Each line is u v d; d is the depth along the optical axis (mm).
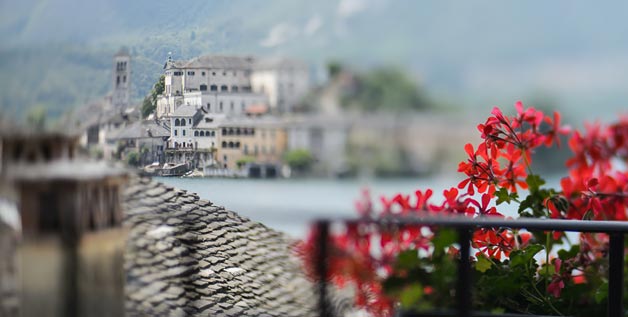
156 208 3027
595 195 4230
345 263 3385
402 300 3484
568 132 4242
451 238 3506
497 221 2889
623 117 5113
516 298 3789
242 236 3482
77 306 2094
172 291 2875
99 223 2158
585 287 3848
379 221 2832
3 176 2094
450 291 3498
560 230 2922
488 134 4207
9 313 2074
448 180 44938
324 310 2984
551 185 4395
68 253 2086
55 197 2090
